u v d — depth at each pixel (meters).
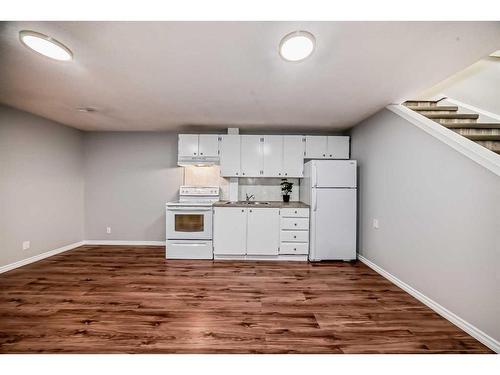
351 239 3.76
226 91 2.64
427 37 1.65
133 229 4.68
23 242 3.46
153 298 2.50
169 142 4.68
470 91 3.26
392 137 2.98
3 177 3.17
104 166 4.67
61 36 1.67
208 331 1.95
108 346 1.76
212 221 3.89
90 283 2.86
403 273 2.76
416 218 2.54
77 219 4.51
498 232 1.70
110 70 2.17
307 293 2.65
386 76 2.25
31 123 3.55
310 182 3.83
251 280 3.01
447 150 2.14
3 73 2.25
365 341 1.84
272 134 4.61
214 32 1.62
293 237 3.84
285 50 1.74
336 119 3.72
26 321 2.07
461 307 1.99
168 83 2.45
